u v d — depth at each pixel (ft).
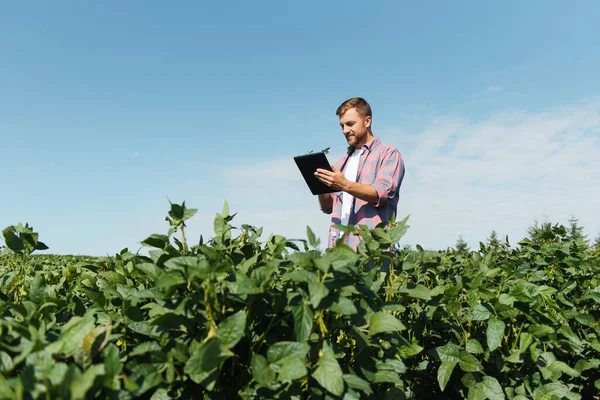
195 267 5.51
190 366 5.20
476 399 8.39
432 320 9.51
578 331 11.60
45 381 4.34
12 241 7.42
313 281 5.83
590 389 12.14
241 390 5.95
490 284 10.49
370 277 7.22
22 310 6.08
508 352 8.87
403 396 7.44
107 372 4.87
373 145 15.10
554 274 12.34
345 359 7.04
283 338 6.91
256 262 7.36
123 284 8.18
